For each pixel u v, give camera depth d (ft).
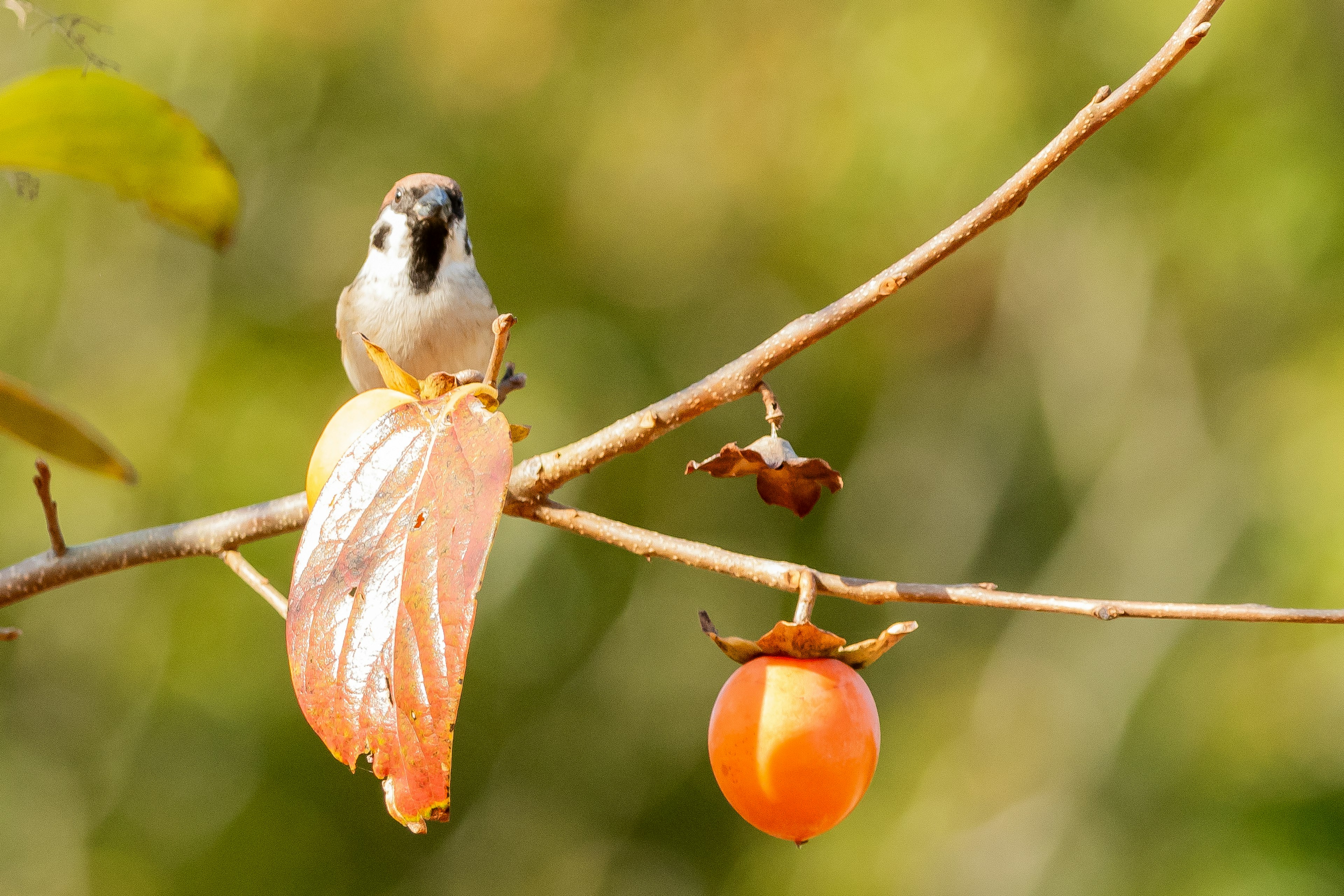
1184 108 37.04
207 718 39.91
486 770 44.19
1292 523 33.86
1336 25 35.76
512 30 42.16
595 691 45.19
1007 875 38.19
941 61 38.22
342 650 7.04
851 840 41.37
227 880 40.04
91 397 40.47
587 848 44.29
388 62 43.04
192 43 41.96
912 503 45.52
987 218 8.81
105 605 40.47
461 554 7.14
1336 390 34.42
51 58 38.93
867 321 44.04
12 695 40.37
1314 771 32.68
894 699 44.75
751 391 9.28
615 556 45.50
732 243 43.11
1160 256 38.47
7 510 38.58
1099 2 37.35
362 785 42.73
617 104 42.73
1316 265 35.19
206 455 39.83
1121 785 37.78
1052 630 41.81
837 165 39.78
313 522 7.34
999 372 44.83
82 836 39.63
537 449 41.55
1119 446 41.39
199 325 41.96
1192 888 32.24
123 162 8.44
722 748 8.50
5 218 40.68
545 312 43.06
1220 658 36.94
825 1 40.88
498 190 42.96
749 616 46.42
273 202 43.06
